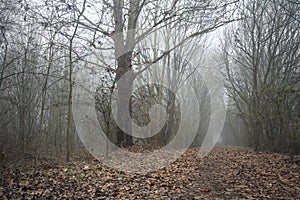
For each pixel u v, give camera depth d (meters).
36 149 8.52
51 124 10.21
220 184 5.91
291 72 12.79
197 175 6.74
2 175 6.25
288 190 5.35
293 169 7.55
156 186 5.60
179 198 4.88
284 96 10.60
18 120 8.76
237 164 8.80
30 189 5.28
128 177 6.11
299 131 10.70
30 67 9.02
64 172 6.53
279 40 13.20
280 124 11.26
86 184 5.58
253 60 14.13
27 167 7.12
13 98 8.60
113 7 9.16
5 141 8.23
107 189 5.32
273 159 9.73
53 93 10.01
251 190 5.41
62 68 10.01
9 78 8.57
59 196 4.89
